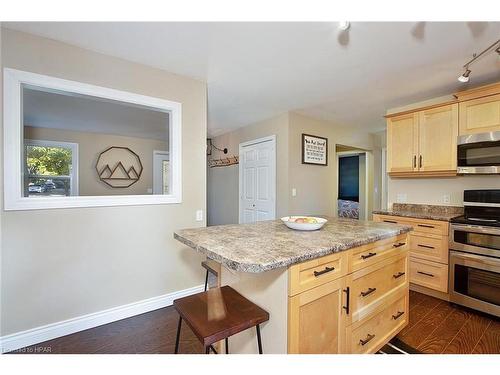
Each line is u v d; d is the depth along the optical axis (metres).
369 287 1.54
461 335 1.91
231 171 5.04
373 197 5.17
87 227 2.04
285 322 1.13
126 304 2.21
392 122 3.17
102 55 2.07
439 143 2.74
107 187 5.11
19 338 1.77
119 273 2.18
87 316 2.03
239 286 1.45
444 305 2.42
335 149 4.35
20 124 1.78
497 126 2.34
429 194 3.14
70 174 4.72
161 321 2.14
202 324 1.10
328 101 3.26
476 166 2.45
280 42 1.91
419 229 2.70
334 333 1.32
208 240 1.43
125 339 1.88
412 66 2.30
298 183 3.82
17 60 1.75
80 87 1.97
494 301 2.13
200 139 2.62
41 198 1.85
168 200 2.42
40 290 1.85
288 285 1.12
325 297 1.27
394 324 1.77
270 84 2.73
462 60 2.18
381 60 2.19
